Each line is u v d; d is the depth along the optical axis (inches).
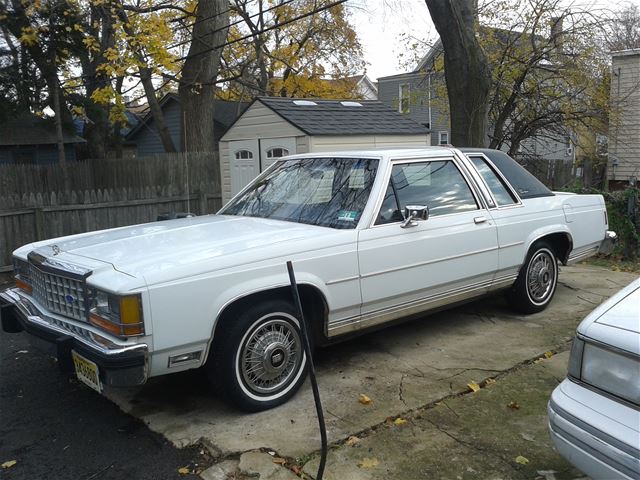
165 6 602.5
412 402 151.3
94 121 684.7
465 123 354.9
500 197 212.5
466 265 190.9
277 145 382.9
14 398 163.6
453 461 123.6
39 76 583.8
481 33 556.1
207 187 522.6
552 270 231.6
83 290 134.2
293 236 154.2
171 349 129.2
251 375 144.9
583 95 563.5
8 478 122.3
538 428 137.4
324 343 162.9
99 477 122.0
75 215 364.5
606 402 92.4
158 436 138.3
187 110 594.6
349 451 127.7
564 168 609.3
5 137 740.7
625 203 339.6
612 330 94.2
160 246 148.6
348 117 397.4
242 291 137.8
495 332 206.8
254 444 131.1
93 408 155.9
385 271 167.0
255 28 873.5
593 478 92.0
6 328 169.0
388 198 174.1
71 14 542.6
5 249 329.4
